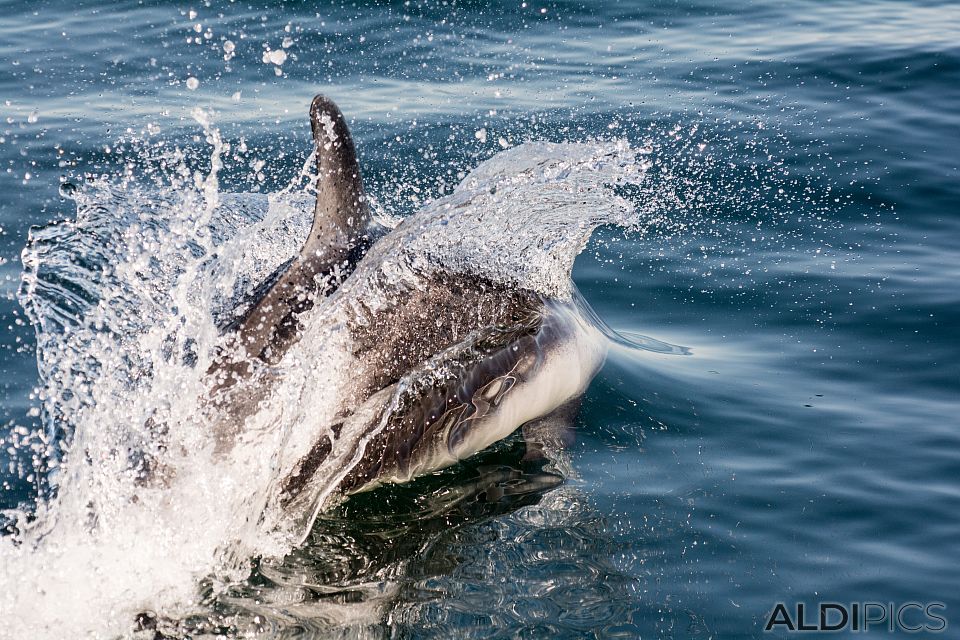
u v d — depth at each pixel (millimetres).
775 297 8305
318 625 5023
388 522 5832
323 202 5918
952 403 6887
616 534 5691
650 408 6895
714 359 7535
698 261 8859
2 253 8406
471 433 6422
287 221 7059
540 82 12039
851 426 6664
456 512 5910
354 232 6043
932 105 11609
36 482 5914
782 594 5223
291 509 5773
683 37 13656
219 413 5535
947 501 5902
